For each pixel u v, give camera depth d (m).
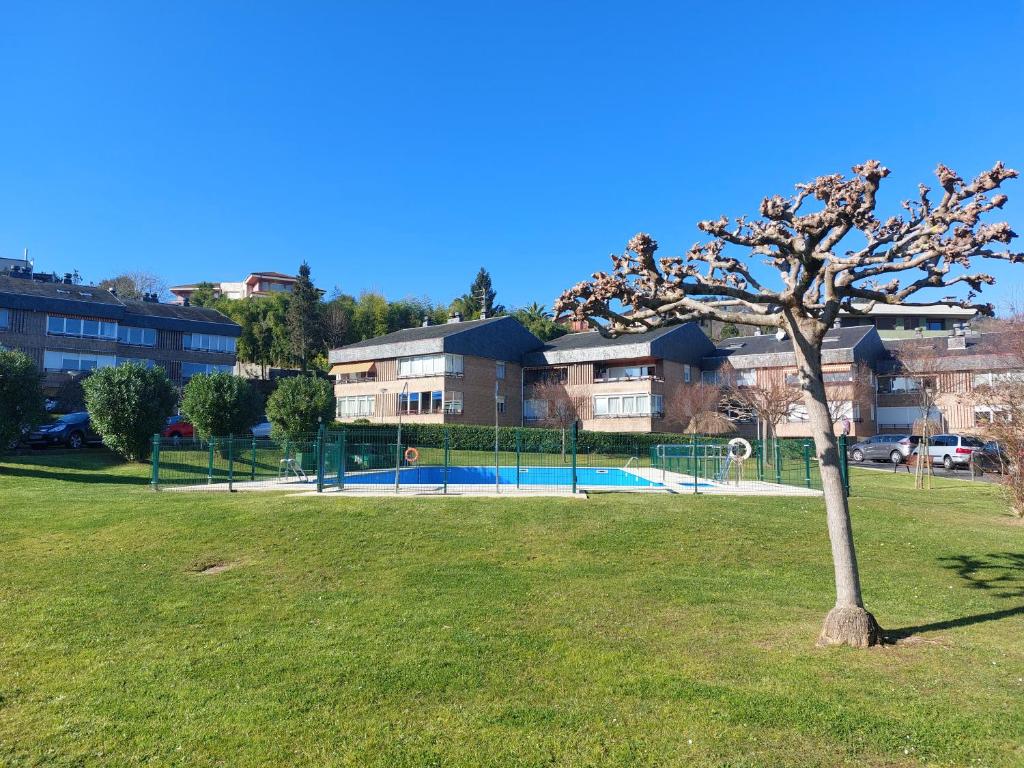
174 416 34.72
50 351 47.66
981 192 6.28
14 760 5.01
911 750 4.77
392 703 5.81
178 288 118.56
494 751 4.95
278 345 74.81
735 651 6.88
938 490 22.45
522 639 7.35
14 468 22.50
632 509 14.30
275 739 5.21
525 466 22.89
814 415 7.42
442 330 53.19
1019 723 5.09
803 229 6.52
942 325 76.75
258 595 9.19
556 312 7.44
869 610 8.50
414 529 12.61
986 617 8.09
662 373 49.03
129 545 11.74
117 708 5.82
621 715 5.48
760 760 4.72
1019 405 17.31
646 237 6.93
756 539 12.48
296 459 22.30
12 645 7.36
